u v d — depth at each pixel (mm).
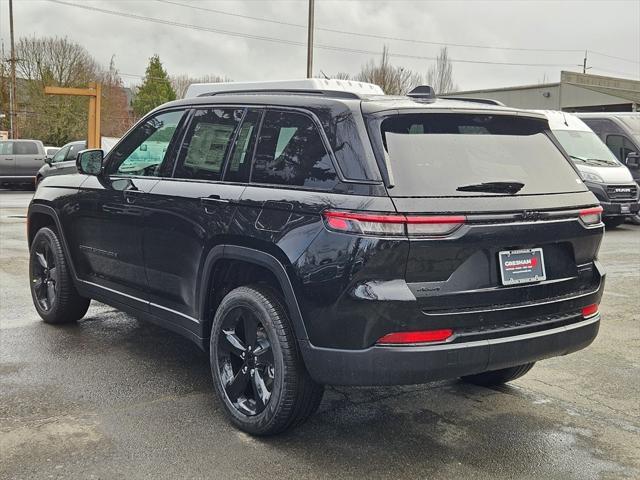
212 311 4156
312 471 3383
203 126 4352
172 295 4410
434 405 4332
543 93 39062
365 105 3473
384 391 4566
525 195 3541
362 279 3174
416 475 3371
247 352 3797
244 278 4070
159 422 3918
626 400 4512
